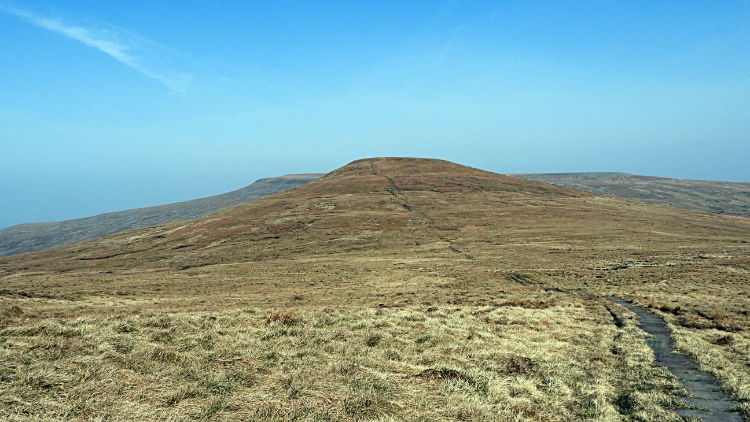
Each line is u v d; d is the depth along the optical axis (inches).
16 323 548.7
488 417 345.4
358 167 6673.2
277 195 5295.3
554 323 833.5
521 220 3587.6
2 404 286.7
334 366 431.2
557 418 379.9
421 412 335.6
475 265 2022.6
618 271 1694.1
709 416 407.8
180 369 384.2
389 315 773.9
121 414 289.1
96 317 608.4
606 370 551.2
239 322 634.2
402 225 3523.6
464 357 537.6
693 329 810.2
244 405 320.2
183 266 2694.4
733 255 2011.6
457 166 6776.6
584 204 4416.8
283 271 2113.7
